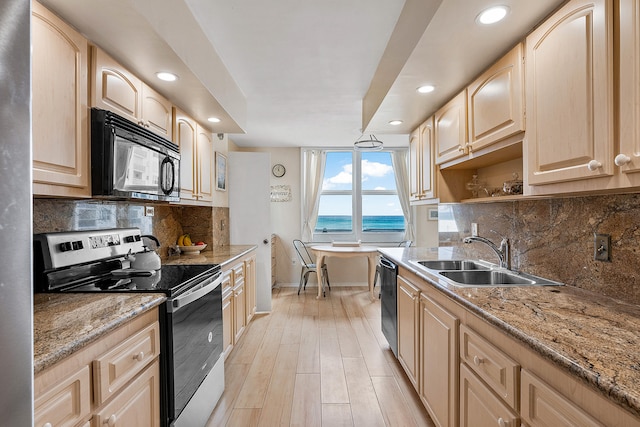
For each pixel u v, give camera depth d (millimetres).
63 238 1577
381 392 2244
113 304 1293
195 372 1750
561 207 1618
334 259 5539
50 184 1241
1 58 523
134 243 2119
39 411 818
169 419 1474
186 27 1771
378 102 2557
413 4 1684
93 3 1254
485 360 1213
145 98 1921
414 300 2086
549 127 1296
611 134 1018
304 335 3293
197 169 2770
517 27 1462
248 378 2443
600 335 954
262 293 4078
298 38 2145
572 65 1166
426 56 1729
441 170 2684
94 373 1025
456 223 2910
